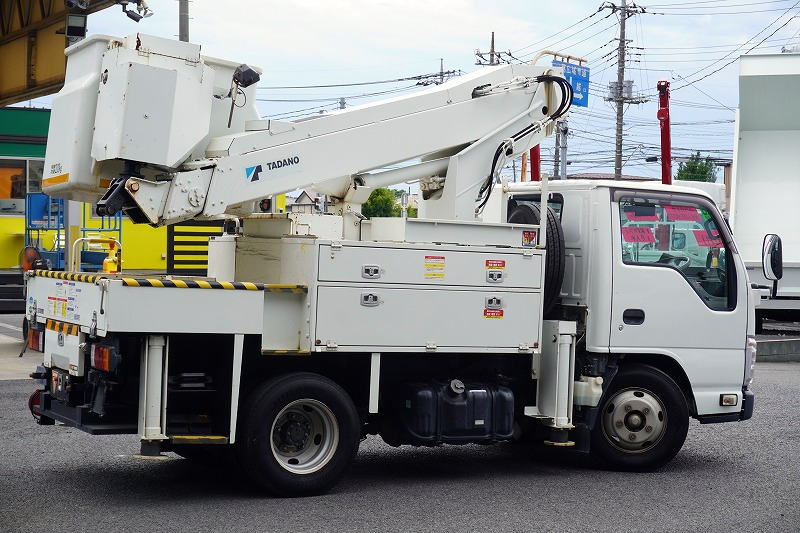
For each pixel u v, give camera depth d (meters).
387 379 8.59
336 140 8.39
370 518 7.30
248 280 8.68
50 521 6.95
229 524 6.99
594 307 9.04
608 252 9.05
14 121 24.58
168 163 7.57
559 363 8.77
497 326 8.51
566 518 7.51
